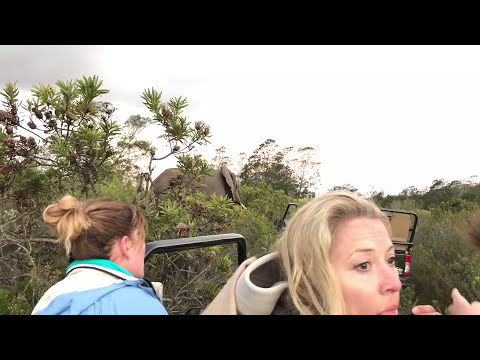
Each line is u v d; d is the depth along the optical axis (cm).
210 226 333
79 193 326
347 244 67
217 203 343
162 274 310
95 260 126
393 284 65
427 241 656
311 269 67
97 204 132
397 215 504
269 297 69
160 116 299
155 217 294
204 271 324
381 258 68
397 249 498
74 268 124
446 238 605
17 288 278
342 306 65
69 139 282
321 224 68
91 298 106
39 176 316
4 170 264
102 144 287
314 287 70
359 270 67
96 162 290
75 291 111
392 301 66
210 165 332
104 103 285
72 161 274
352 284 66
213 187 1245
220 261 329
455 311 66
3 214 296
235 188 1279
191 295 307
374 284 66
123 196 304
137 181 315
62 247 282
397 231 502
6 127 261
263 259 79
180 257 320
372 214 71
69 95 271
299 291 71
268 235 505
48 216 128
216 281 329
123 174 348
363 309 66
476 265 459
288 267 71
